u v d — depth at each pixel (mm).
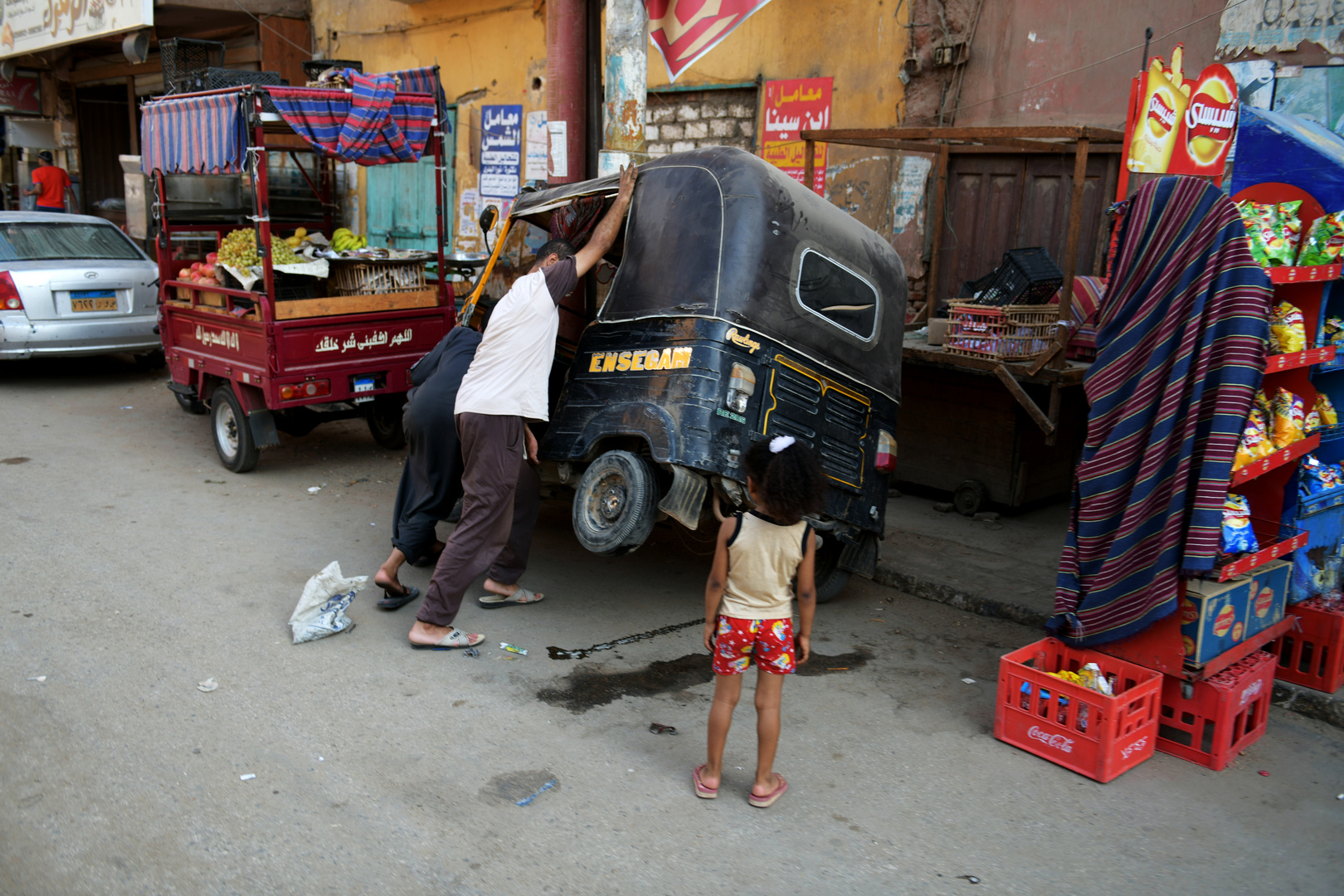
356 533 6012
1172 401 3500
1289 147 4289
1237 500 3777
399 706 3912
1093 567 3807
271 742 3598
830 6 8180
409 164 12648
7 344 9148
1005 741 3799
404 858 2977
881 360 4969
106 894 2756
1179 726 3740
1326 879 3033
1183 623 3627
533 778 3441
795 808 3328
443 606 4379
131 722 3686
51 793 3217
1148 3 6375
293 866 2914
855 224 5016
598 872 2953
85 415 8789
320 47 13883
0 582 4969
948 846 3141
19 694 3852
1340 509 4395
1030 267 6109
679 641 4664
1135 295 3623
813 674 4383
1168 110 4062
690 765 3580
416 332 7387
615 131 7098
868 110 8055
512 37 10984
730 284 4293
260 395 6906
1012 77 7164
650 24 9531
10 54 15656
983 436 6430
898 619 5074
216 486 6863
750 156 4555
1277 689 4195
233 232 7113
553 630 4742
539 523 6402
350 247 7637
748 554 3188
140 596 4879
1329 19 5578
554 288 4387
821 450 4629
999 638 4848
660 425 4180
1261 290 3348
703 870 2980
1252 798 3479
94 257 9891
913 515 6531
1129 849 3154
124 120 18344
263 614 4730
